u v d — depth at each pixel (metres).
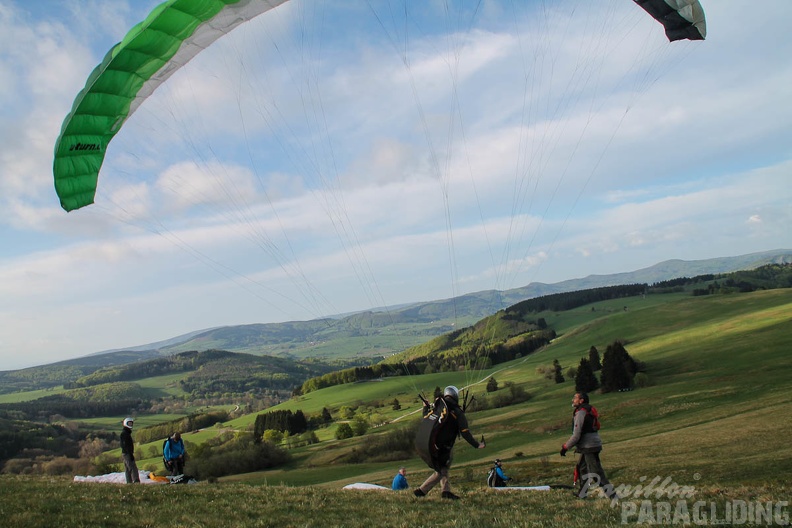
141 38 12.44
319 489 13.87
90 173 14.78
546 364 134.25
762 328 107.94
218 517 9.70
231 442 82.38
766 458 23.16
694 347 107.06
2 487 13.98
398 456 68.25
